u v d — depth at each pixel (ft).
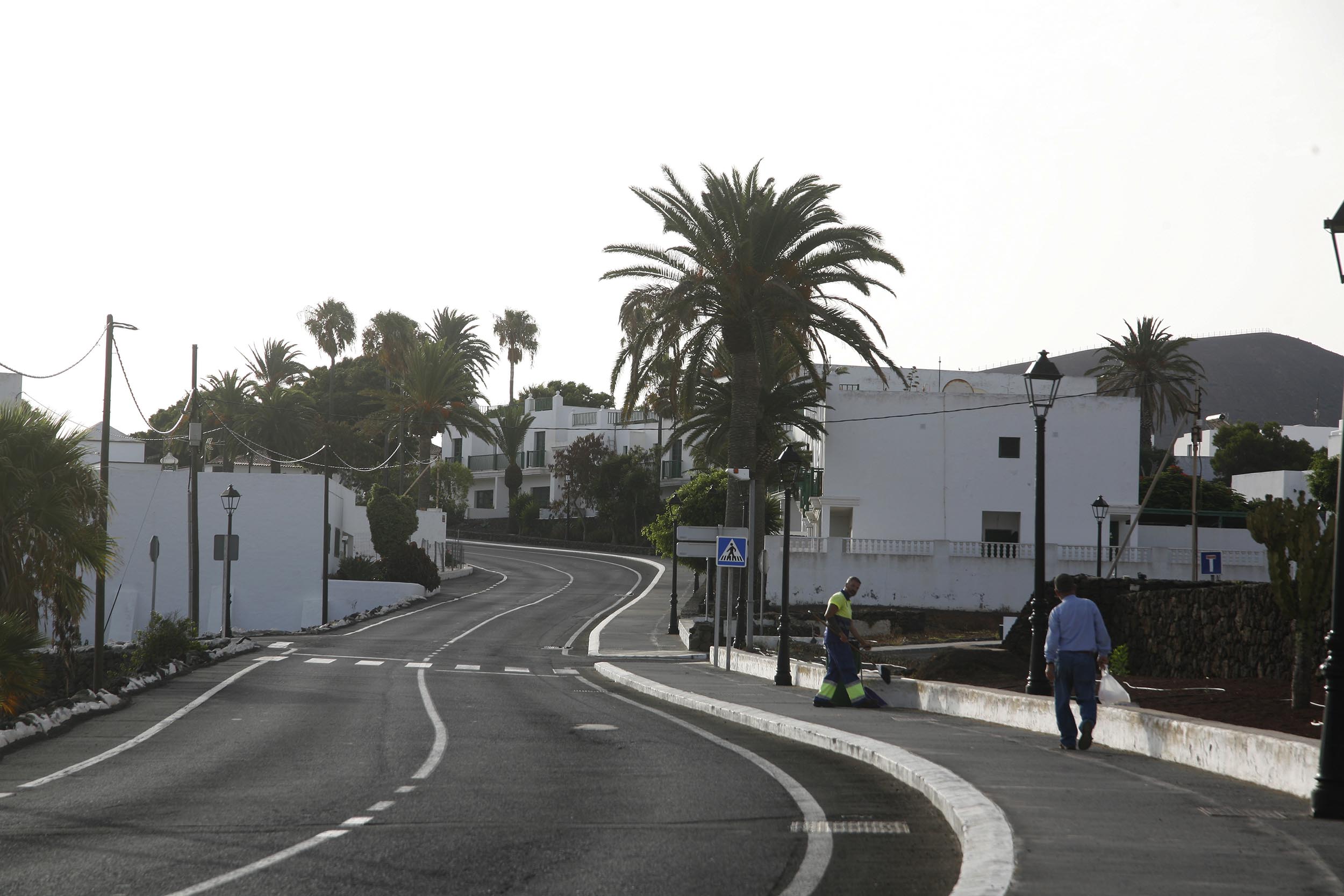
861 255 181.37
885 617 221.25
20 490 93.09
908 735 68.23
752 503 156.35
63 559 95.35
